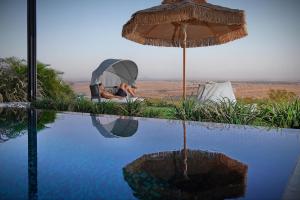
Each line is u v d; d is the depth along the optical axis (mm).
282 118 4367
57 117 5559
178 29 8156
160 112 5809
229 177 1890
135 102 6160
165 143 3229
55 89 10883
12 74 10133
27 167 2240
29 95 8492
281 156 2551
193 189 1655
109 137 3652
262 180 1827
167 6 6160
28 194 1647
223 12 5945
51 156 2625
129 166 2244
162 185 1757
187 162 2338
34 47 8461
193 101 5434
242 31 7207
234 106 4844
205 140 3369
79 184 1809
